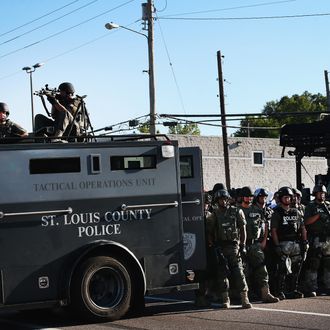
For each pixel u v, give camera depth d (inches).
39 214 436.1
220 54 1568.7
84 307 441.1
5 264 427.2
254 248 521.7
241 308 493.4
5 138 440.1
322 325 416.2
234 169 2172.7
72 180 446.6
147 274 463.2
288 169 2326.5
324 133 760.3
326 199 701.9
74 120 501.0
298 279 569.6
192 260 508.7
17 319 487.8
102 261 447.5
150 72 1155.9
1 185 430.0
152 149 470.0
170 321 445.7
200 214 515.5
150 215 466.3
